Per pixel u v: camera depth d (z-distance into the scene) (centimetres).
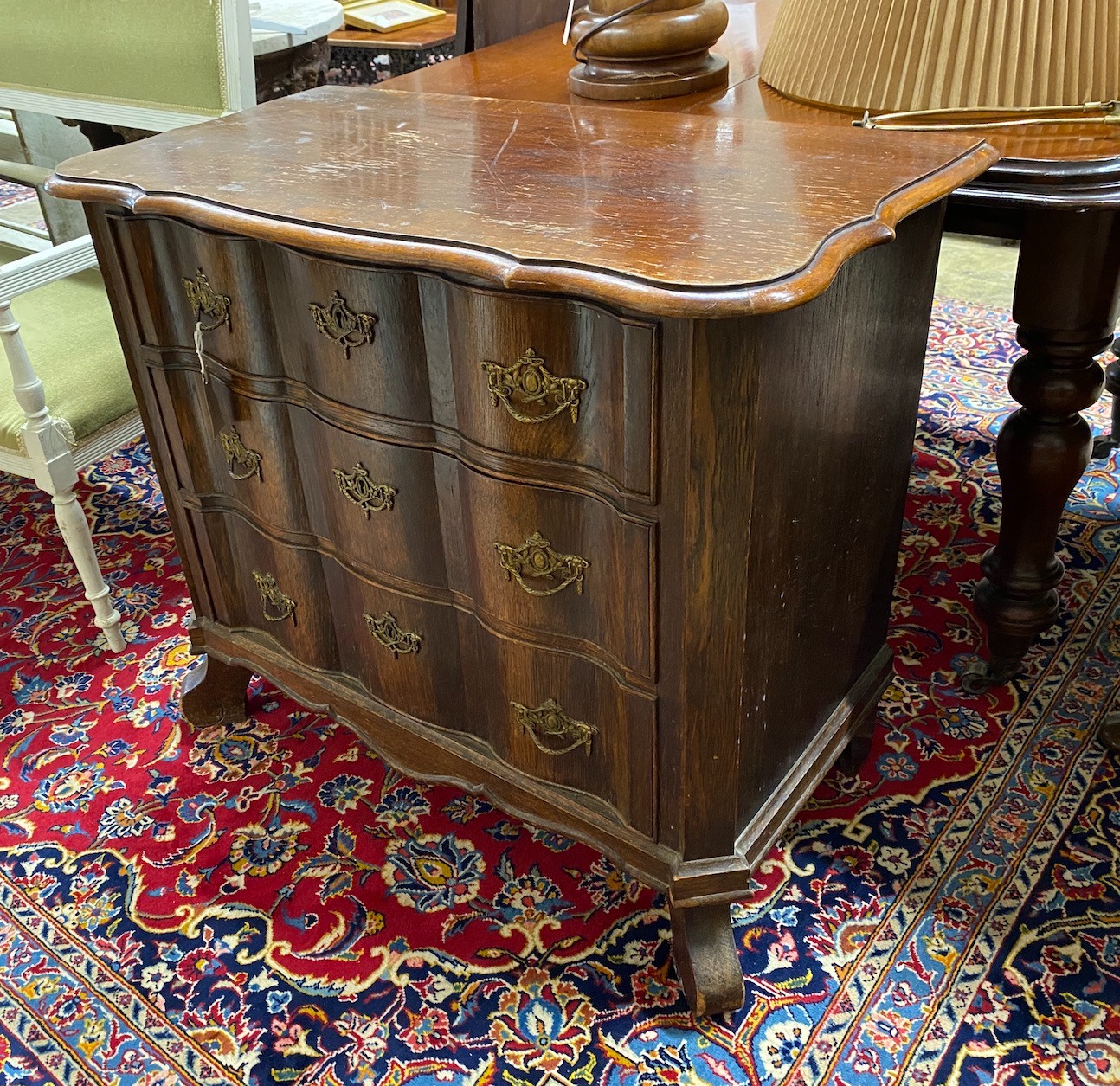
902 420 110
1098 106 101
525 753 111
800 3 121
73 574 185
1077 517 182
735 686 93
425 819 134
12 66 169
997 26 102
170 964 118
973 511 186
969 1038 105
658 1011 110
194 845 132
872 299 93
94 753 147
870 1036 106
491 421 89
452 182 93
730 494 82
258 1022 111
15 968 119
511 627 101
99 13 155
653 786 100
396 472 101
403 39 283
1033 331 121
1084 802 130
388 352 94
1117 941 113
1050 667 151
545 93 133
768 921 118
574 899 123
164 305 113
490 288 82
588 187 89
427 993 113
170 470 127
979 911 117
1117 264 113
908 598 167
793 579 98
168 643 167
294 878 127
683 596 86
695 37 125
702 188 87
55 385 150
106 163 107
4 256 186
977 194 96
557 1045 107
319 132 113
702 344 74
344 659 127
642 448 81
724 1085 103
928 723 143
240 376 110
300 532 118
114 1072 108
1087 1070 101
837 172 89
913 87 107
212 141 112
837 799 133
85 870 130
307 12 222
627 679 96
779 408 84
